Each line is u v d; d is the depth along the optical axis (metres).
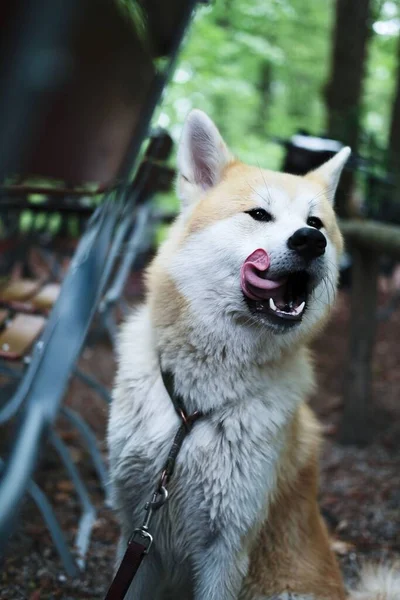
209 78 4.51
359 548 1.27
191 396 0.87
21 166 0.39
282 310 0.86
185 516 0.86
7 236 1.82
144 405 0.88
